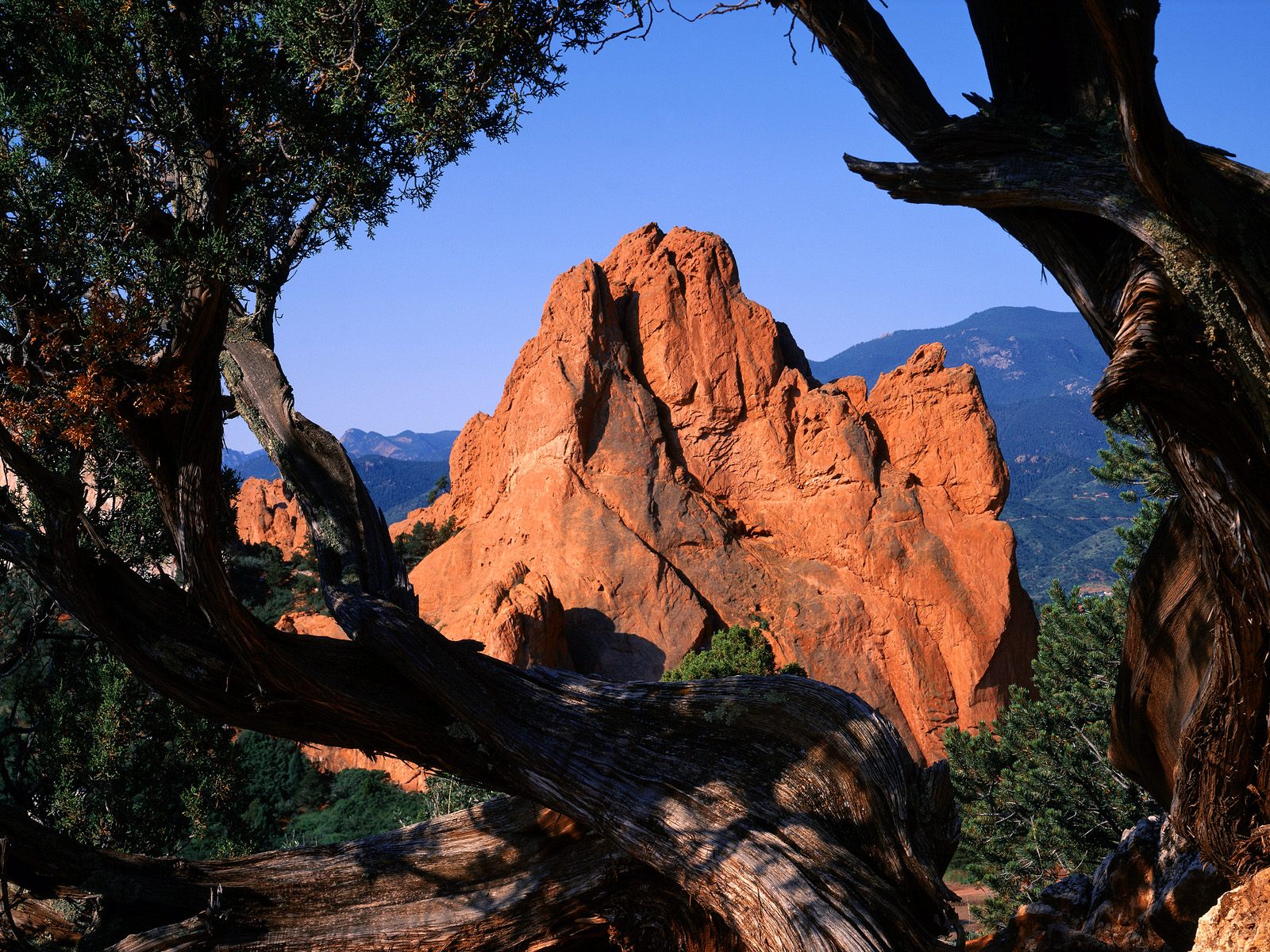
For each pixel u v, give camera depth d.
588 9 7.95
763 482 60.09
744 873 8.30
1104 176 5.15
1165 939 7.86
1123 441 25.98
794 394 61.75
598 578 54.00
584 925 10.21
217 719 9.91
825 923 7.84
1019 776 23.95
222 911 9.94
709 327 61.38
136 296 7.64
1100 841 22.70
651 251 63.94
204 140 7.89
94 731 17.44
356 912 10.32
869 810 8.51
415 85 8.13
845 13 5.64
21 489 11.08
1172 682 7.25
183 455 8.52
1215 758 6.32
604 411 58.72
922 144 5.70
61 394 8.06
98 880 9.94
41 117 7.25
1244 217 4.73
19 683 18.55
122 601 9.55
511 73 8.22
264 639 9.33
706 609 54.41
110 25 7.54
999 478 59.28
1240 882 6.59
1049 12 5.47
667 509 56.88
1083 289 5.56
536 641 48.47
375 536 10.95
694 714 9.55
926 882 8.13
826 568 57.41
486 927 10.11
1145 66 4.47
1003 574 56.97
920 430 60.72
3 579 14.56
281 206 8.66
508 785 9.98
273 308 11.28
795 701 9.28
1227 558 5.47
